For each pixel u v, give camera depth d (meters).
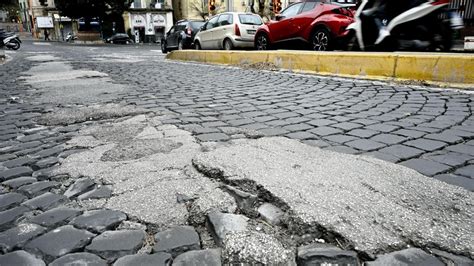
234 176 2.03
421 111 3.79
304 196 1.77
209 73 7.96
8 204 1.91
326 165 2.21
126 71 8.36
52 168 2.37
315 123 3.39
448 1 7.11
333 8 8.41
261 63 8.70
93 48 23.42
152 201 1.86
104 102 4.53
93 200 1.90
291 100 4.59
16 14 74.31
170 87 5.82
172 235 1.59
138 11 44.47
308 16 8.95
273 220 1.65
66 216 1.76
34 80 6.74
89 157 2.53
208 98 4.79
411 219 1.60
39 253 1.48
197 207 1.78
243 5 42.78
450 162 2.36
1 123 3.61
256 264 1.38
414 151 2.57
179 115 3.77
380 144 2.74
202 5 43.56
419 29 7.39
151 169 2.26
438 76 5.46
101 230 1.63
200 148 2.66
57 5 36.03
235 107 4.18
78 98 4.83
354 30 8.07
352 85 5.72
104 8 36.31
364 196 1.79
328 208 1.67
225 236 1.54
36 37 51.62
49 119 3.70
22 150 2.77
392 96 4.69
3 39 21.03
